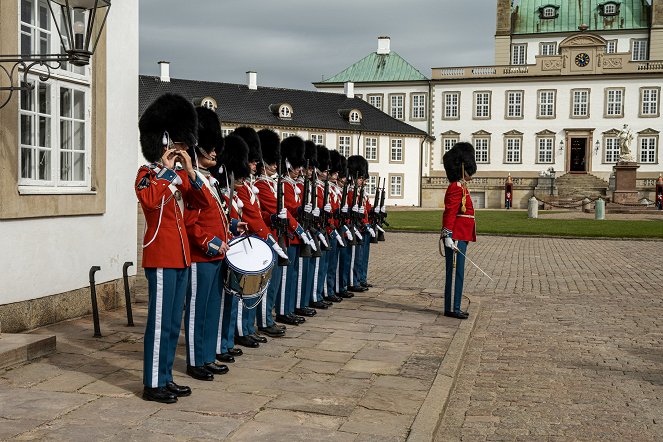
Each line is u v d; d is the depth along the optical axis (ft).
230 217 24.12
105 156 31.37
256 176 29.09
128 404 18.69
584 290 44.88
